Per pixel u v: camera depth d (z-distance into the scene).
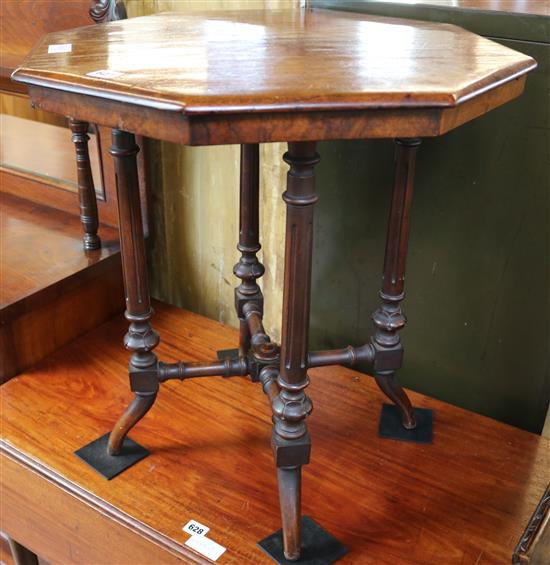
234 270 1.30
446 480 1.17
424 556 1.03
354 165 1.30
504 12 1.09
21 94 1.60
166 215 1.65
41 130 1.65
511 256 1.22
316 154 0.84
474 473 1.19
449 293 1.31
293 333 0.93
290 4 1.29
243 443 1.25
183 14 1.19
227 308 1.67
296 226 0.87
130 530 1.08
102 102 0.75
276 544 1.04
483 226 1.23
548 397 1.29
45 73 0.80
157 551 1.06
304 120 0.70
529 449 1.25
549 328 1.24
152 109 0.70
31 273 1.43
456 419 1.32
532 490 1.15
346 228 1.37
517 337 1.27
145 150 1.53
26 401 1.34
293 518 1.00
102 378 1.41
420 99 0.70
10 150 1.75
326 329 1.50
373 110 0.70
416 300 1.35
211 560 1.02
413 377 1.42
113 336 1.55
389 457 1.22
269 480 1.17
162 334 1.56
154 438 1.25
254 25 1.08
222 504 1.12
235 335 1.56
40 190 1.74
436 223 1.27
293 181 0.85
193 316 1.64
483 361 1.33
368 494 1.14
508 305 1.26
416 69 0.80
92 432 1.26
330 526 1.08
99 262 1.49
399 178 1.07
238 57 0.85
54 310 1.46
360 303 1.42
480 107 0.79
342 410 1.34
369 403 1.36
